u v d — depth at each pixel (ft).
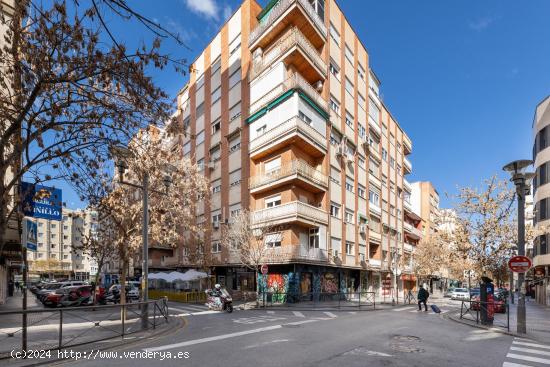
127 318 33.35
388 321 44.96
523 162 38.24
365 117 111.34
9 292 109.91
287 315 52.60
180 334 33.71
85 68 21.98
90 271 285.02
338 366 21.70
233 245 80.69
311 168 79.87
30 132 22.71
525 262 37.14
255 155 84.43
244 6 93.81
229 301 57.98
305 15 79.36
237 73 94.58
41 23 20.75
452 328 39.88
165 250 121.49
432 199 207.31
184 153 117.60
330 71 90.89
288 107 77.00
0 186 21.72
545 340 32.94
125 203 51.96
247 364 22.00
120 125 25.16
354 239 97.14
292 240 75.25
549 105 91.20
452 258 60.90
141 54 21.98
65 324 29.07
